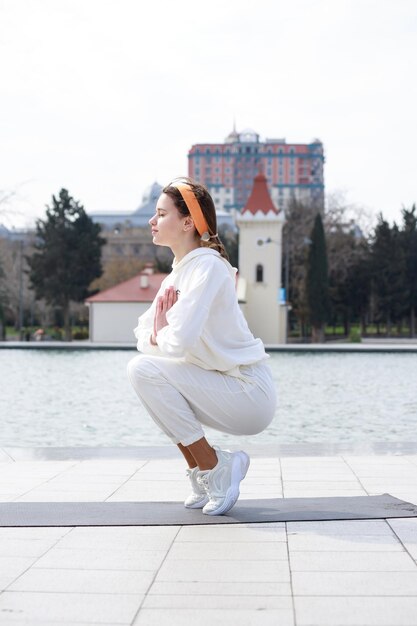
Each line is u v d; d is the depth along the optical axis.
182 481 5.48
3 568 3.26
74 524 4.01
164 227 4.27
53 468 6.14
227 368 4.10
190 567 3.26
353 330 48.66
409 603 2.80
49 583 3.06
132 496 4.92
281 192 189.00
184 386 4.07
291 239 62.03
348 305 63.16
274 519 4.07
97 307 48.62
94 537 3.76
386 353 32.97
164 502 4.61
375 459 6.51
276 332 49.81
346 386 18.08
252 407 4.15
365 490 5.08
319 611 2.73
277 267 50.03
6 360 28.09
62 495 4.95
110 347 34.44
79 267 55.56
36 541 3.69
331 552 3.45
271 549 3.52
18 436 10.59
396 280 60.78
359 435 10.61
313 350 33.59
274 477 5.65
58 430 11.13
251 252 50.22
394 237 60.97
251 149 188.88
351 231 63.31
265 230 50.12
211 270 4.04
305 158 189.25
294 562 3.31
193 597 2.89
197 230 4.25
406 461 6.38
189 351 4.06
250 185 189.38
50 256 55.38
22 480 5.55
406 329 71.69
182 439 4.14
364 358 29.75
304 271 59.88
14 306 64.75
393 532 3.79
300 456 6.73
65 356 30.58
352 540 3.65
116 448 7.29
